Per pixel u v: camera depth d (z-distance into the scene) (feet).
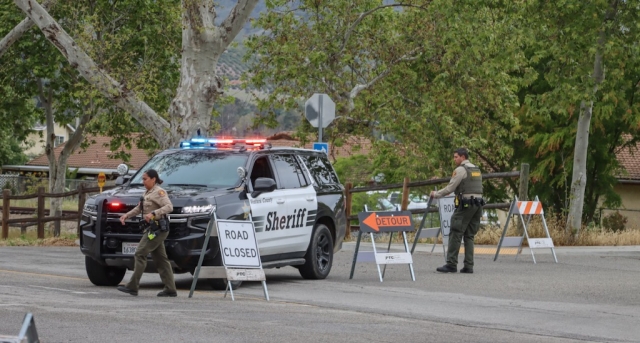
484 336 103.24
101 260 139.74
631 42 250.98
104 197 141.18
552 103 260.01
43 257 208.13
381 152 349.00
